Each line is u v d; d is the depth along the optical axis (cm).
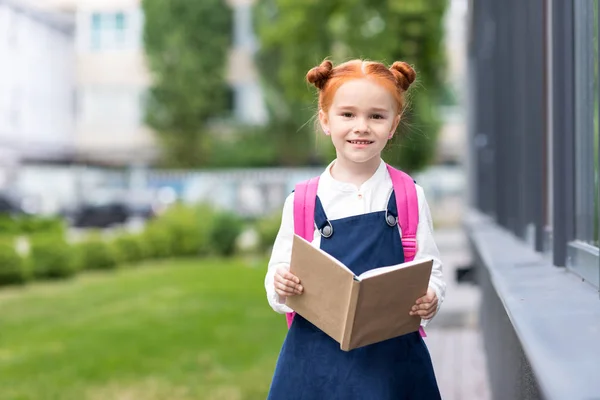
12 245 1565
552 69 379
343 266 234
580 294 267
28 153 3509
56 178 3678
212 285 1550
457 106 3700
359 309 235
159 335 1017
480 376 680
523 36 578
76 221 3088
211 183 3662
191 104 3909
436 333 880
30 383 761
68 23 3869
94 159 3953
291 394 255
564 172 370
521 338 198
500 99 814
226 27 3962
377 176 261
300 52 1931
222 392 715
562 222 368
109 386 746
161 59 3906
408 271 237
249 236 2400
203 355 888
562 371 160
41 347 947
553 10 376
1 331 1064
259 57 3897
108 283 1602
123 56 3950
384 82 251
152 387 739
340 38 1797
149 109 3925
